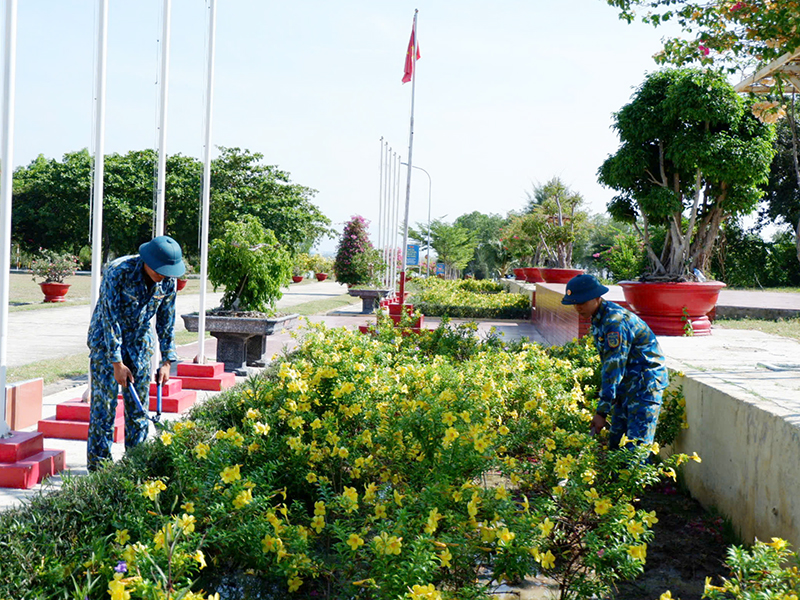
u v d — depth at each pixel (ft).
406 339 26.27
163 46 20.74
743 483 12.59
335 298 87.66
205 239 24.61
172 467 12.17
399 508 10.24
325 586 10.37
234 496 9.97
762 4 15.90
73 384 24.64
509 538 8.71
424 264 172.76
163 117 20.72
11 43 14.19
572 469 11.03
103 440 13.33
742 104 25.25
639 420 13.50
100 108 17.34
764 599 7.29
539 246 84.33
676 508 14.80
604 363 13.43
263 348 29.30
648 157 27.14
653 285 25.54
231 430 12.10
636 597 10.92
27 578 8.32
